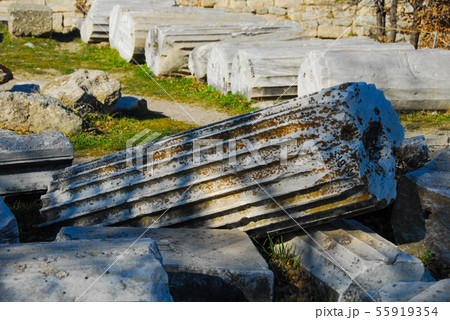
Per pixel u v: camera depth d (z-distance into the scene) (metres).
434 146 6.41
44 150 5.30
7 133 5.59
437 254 4.38
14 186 5.32
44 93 8.95
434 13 15.14
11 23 16.25
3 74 10.35
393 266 3.67
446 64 10.21
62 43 16.94
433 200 4.38
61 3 18.20
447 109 10.17
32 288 2.65
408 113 10.20
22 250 3.07
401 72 9.99
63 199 4.52
